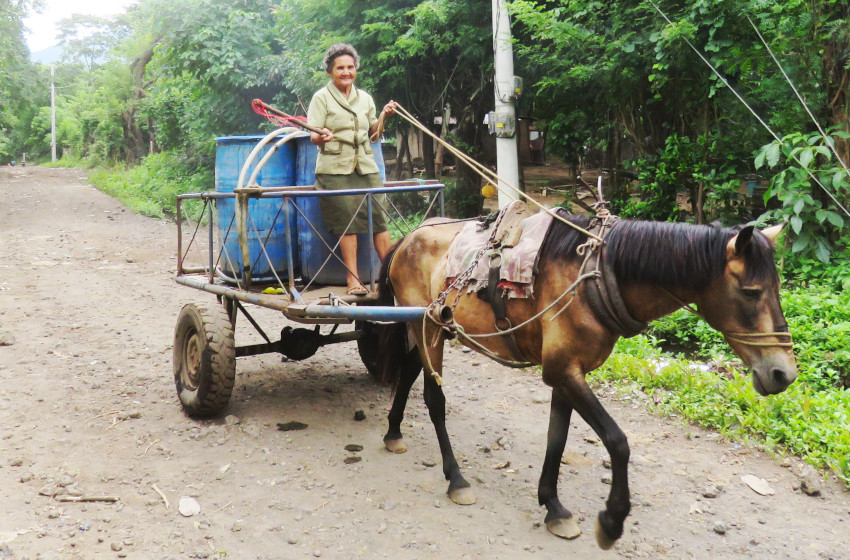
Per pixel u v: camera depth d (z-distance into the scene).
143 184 22.50
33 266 11.75
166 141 25.50
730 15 7.45
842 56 7.22
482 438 5.14
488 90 11.82
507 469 4.64
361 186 5.15
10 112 34.97
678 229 3.34
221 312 5.27
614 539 3.32
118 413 5.47
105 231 15.37
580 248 3.50
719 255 3.19
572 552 3.69
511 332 3.79
